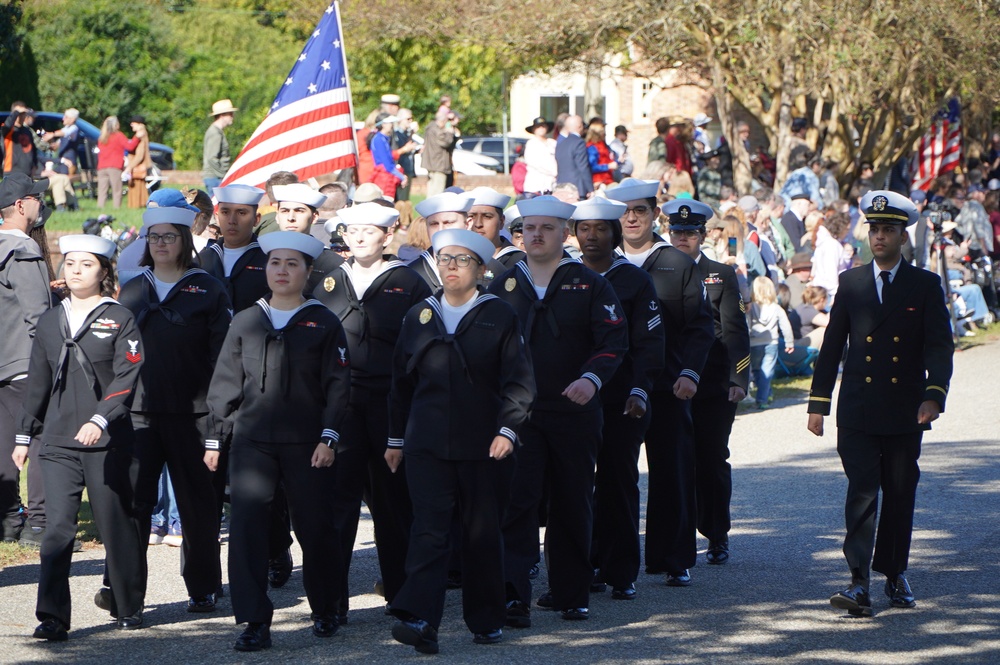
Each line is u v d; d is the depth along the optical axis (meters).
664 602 15.44
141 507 14.31
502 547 13.70
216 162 36.00
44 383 13.83
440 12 47.88
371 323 14.88
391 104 45.22
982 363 36.28
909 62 44.22
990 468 23.08
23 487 20.75
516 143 82.81
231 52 90.81
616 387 15.35
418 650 13.27
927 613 14.85
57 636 13.60
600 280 14.60
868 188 46.44
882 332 15.10
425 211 16.03
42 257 17.69
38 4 81.75
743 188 45.31
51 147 56.66
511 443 13.32
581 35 44.16
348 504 14.73
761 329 29.78
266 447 13.56
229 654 13.27
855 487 14.98
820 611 14.98
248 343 13.62
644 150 82.62
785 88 44.03
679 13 42.28
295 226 16.22
